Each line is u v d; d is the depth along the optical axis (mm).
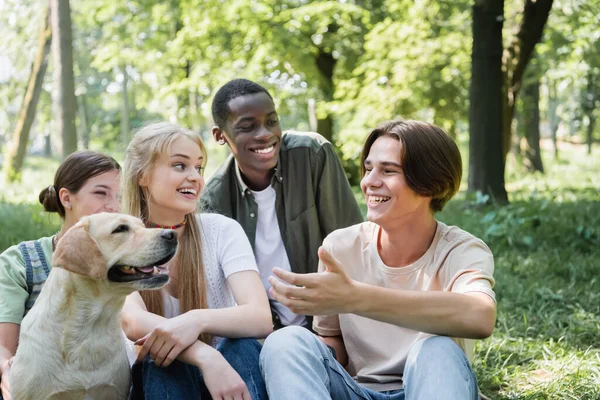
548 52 19297
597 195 12625
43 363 2604
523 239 7410
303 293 2469
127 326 2846
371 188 2807
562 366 3863
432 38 15305
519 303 5285
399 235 2871
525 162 24828
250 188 3969
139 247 2605
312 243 3961
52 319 2625
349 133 15195
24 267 3115
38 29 20266
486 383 3801
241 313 2826
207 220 3254
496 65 11133
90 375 2666
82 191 3203
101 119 46031
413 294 2520
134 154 3090
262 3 15031
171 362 2646
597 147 51625
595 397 3449
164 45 18484
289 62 15352
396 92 14773
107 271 2580
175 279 3139
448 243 2836
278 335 2602
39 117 35781
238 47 15523
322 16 14867
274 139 3787
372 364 2924
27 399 2617
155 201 3070
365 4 17047
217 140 4012
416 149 2717
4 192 13781
